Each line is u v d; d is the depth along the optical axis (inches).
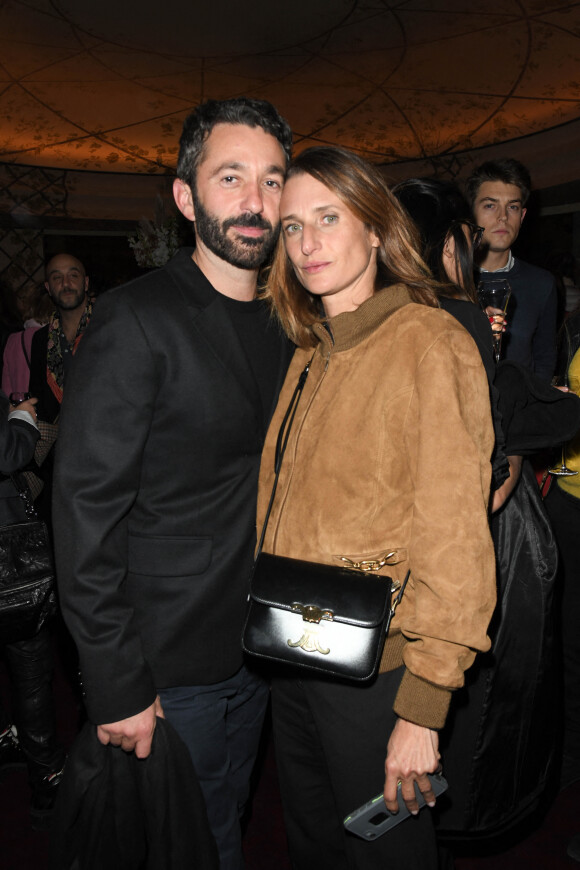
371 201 53.6
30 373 127.4
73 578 53.4
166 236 134.0
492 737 64.7
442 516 48.2
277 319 64.9
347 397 53.5
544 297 112.1
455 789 65.7
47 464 119.9
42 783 87.8
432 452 48.8
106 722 54.1
